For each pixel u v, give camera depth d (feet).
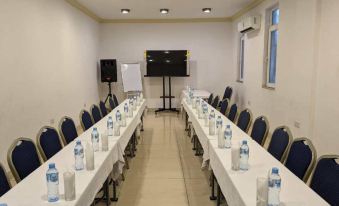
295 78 15.47
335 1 11.93
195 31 30.25
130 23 30.07
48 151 9.84
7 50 12.84
